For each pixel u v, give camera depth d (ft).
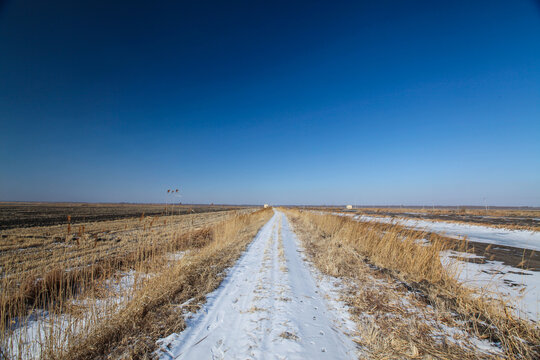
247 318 13.66
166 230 50.47
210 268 23.36
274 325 12.80
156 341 11.23
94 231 50.72
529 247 39.83
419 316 13.58
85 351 10.21
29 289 15.43
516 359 9.50
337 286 19.08
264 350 10.52
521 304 15.33
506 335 11.18
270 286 19.08
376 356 10.05
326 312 14.62
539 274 23.17
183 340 11.40
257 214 110.22
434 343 10.85
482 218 112.57
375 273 21.74
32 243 36.17
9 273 20.03
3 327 10.94
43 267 21.83
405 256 22.72
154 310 14.28
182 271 20.84
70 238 39.70
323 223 55.83
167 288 17.03
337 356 10.09
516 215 145.18
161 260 23.02
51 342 9.95
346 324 13.08
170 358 10.00
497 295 16.51
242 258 29.63
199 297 16.39
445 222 79.10
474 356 9.84
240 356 10.12
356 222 37.52
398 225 28.50
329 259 25.72
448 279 18.20
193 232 42.65
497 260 29.55
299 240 44.14
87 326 11.39
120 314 12.84
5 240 39.17
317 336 11.73
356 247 31.60
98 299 15.43
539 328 11.46
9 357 9.68
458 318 13.19
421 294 16.57
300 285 19.49
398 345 10.72
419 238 24.77
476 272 23.21
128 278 19.38
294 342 11.09
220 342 11.27
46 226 61.31
